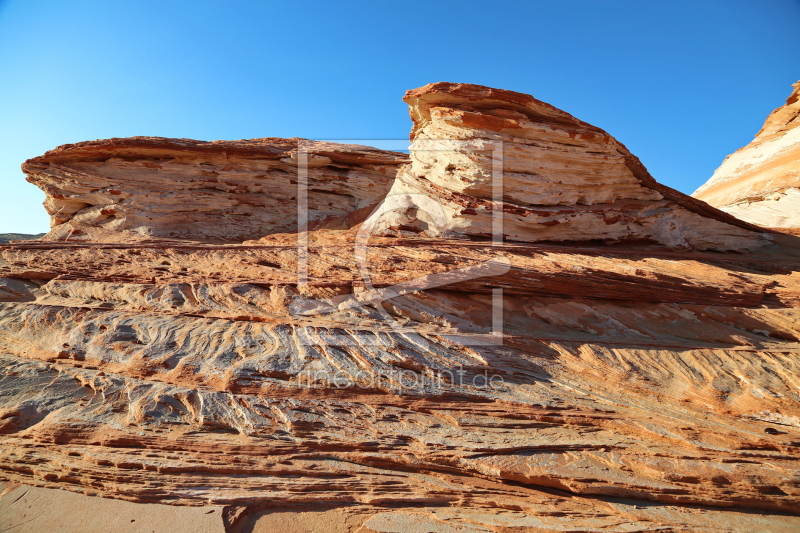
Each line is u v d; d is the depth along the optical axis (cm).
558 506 596
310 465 644
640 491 605
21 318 984
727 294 1015
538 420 723
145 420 701
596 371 828
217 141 1811
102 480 618
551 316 1005
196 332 890
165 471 624
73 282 1122
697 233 1463
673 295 1019
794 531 555
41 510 581
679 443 668
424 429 701
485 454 655
